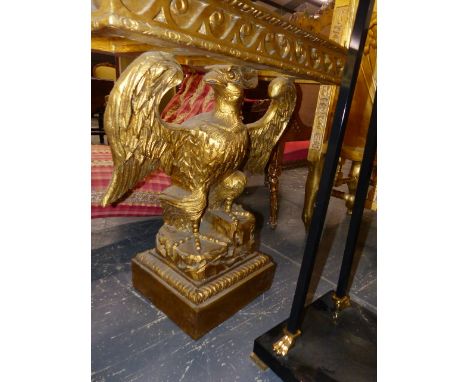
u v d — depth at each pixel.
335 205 1.94
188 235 0.92
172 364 0.77
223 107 0.79
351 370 0.74
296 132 1.99
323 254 1.35
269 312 0.96
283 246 1.39
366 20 0.58
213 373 0.76
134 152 0.68
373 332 0.85
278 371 0.75
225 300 0.88
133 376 0.73
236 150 0.78
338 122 0.63
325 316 0.89
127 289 1.02
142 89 0.61
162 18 0.49
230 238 0.92
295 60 0.79
